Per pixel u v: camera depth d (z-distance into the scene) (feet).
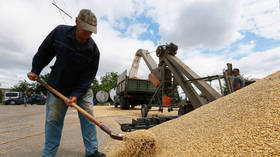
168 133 8.48
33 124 18.13
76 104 7.05
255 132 5.14
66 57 6.50
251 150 4.47
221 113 7.85
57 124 7.04
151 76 29.35
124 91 40.86
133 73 46.39
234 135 5.48
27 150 8.75
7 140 10.89
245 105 7.31
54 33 6.67
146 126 13.03
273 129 4.90
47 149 6.82
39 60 6.79
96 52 7.45
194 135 6.91
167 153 6.18
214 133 6.24
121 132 14.03
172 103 25.70
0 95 123.75
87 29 5.96
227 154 4.69
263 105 6.48
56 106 6.95
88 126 7.55
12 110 38.75
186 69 21.63
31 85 153.17
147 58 33.27
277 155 3.98
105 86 134.82
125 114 31.09
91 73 7.67
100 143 10.35
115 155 7.21
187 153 5.59
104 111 38.32
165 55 25.62
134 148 6.28
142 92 40.75
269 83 8.41
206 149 5.37
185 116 10.50
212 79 18.53
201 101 19.40
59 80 6.91
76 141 10.86
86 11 6.10
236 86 18.30
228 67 18.99
